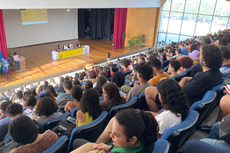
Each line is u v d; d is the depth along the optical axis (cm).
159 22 1736
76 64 1291
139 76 290
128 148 114
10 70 1105
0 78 1034
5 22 1493
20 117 171
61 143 167
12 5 723
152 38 1789
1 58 1017
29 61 1308
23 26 1600
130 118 109
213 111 256
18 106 297
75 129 196
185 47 844
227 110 182
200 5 1537
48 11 1728
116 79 392
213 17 1519
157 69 322
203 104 186
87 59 1407
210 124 230
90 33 2133
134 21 1770
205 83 228
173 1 1627
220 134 138
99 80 388
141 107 272
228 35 578
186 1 1579
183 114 171
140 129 108
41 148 176
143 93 265
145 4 1448
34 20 1634
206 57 231
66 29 1934
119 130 109
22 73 1109
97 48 1731
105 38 2122
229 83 186
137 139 112
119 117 111
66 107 308
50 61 1328
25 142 171
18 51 1513
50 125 262
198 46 655
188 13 1602
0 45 998
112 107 242
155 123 118
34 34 1694
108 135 195
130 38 1828
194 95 234
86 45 1678
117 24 1678
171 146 130
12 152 169
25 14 1568
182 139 161
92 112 228
